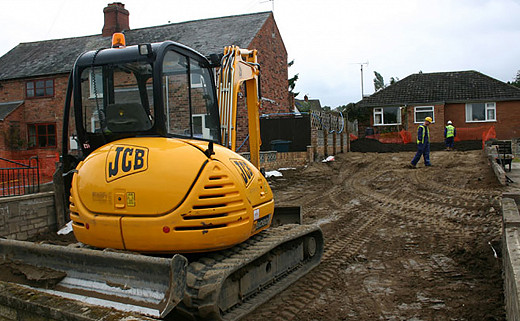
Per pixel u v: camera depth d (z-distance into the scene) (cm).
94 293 378
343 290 528
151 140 448
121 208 411
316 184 1387
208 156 430
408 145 2566
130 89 481
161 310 332
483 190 1151
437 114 2903
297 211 716
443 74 3200
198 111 541
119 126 468
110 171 425
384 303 488
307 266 598
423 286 536
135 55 467
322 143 1942
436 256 655
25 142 2209
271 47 2314
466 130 2725
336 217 945
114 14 2483
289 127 1873
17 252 439
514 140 2195
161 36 2305
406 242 737
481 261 611
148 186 406
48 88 2219
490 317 434
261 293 487
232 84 616
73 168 550
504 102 2841
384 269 604
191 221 402
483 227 802
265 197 510
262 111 2138
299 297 504
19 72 2280
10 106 2225
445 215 917
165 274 347
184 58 518
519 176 1357
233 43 2033
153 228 399
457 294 506
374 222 890
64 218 862
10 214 768
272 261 516
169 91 488
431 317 449
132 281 365
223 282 389
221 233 416
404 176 1437
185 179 407
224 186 425
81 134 507
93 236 425
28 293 377
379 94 3147
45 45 2572
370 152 2370
